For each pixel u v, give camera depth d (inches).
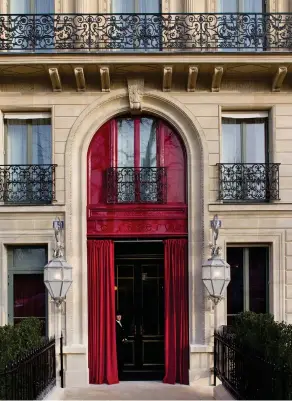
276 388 346.3
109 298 534.3
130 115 549.3
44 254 539.2
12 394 346.3
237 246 539.8
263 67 519.2
